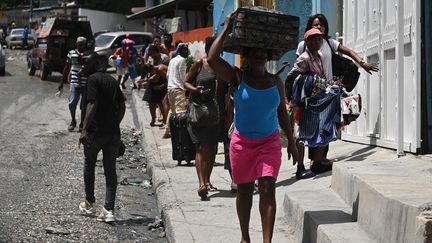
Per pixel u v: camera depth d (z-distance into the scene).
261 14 5.39
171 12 31.97
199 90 8.06
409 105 7.26
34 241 6.81
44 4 62.19
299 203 6.32
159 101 14.88
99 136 7.64
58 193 9.03
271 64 11.84
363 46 9.03
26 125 15.83
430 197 4.69
